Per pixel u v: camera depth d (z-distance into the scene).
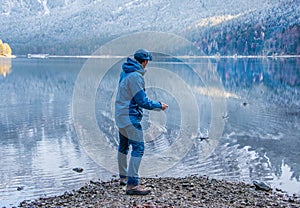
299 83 38.50
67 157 11.62
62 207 6.72
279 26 155.75
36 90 34.56
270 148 12.63
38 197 8.12
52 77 49.75
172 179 8.80
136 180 6.91
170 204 6.32
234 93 29.91
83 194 7.66
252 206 6.82
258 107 22.48
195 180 8.76
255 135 14.67
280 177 9.57
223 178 9.46
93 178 9.48
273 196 7.82
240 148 12.62
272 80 41.97
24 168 10.38
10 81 44.41
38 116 20.03
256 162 10.90
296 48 143.62
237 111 20.91
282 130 15.71
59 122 18.12
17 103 25.77
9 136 15.02
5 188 8.73
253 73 53.44
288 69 62.12
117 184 8.20
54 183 9.11
